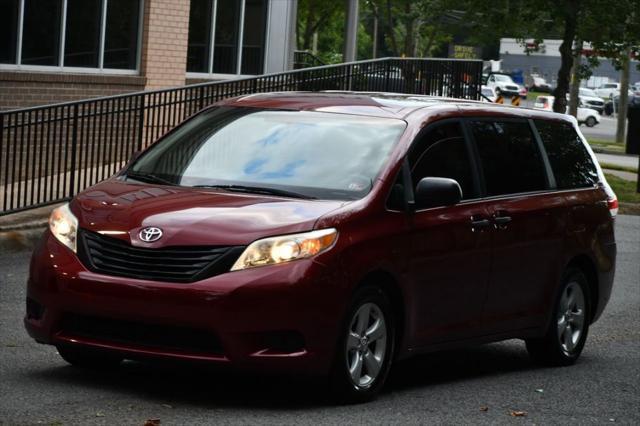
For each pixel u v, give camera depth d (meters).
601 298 12.80
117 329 9.12
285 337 9.02
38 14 23.58
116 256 9.13
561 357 12.28
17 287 14.59
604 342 14.09
